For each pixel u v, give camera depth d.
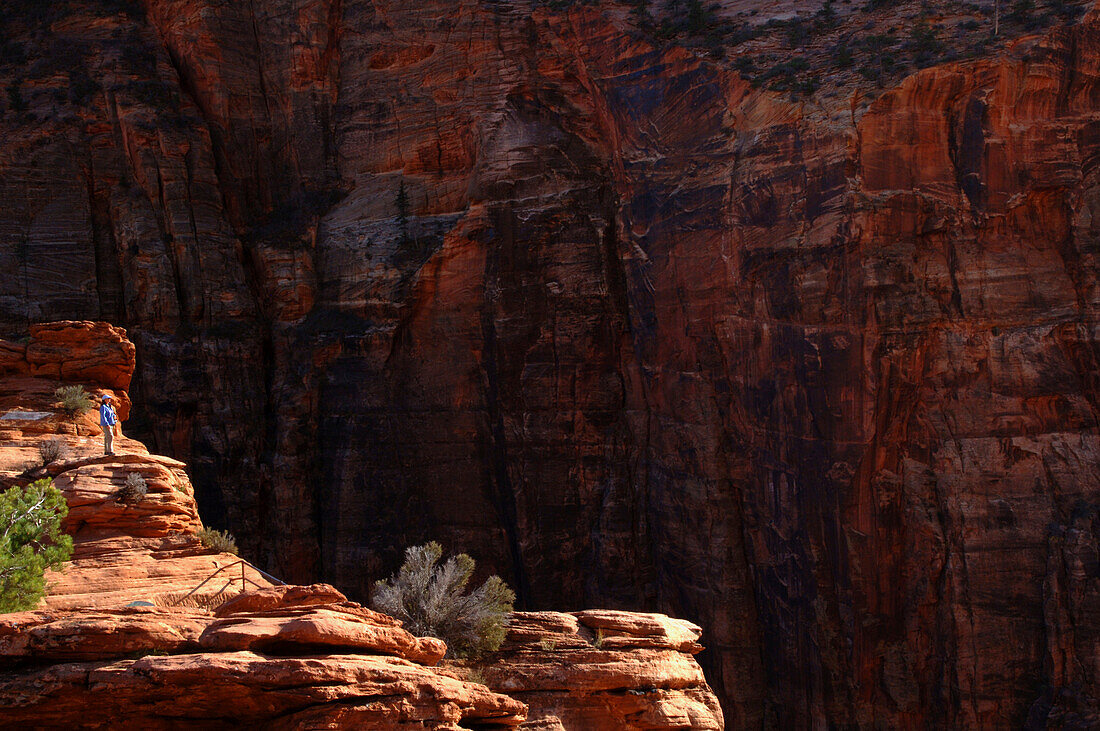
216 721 10.42
